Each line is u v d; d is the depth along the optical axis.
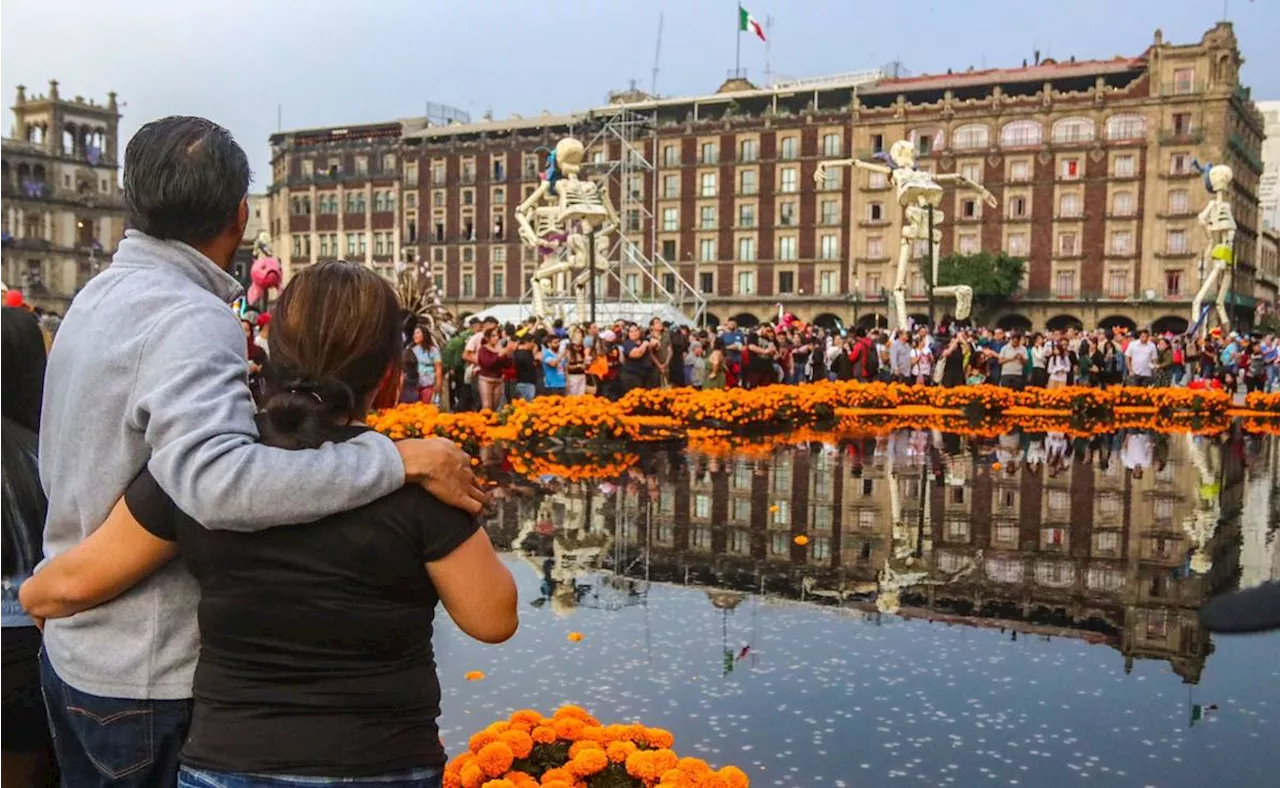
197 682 1.79
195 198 2.03
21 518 2.61
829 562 6.80
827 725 4.00
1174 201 60.59
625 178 68.31
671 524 8.03
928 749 3.79
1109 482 10.63
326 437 1.81
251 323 11.15
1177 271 60.75
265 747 1.69
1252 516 8.70
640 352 17.61
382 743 1.73
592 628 5.26
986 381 24.36
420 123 82.25
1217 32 59.00
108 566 1.82
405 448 1.78
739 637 5.12
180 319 1.88
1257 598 1.16
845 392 18.48
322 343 1.85
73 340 1.96
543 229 25.84
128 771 1.92
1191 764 3.67
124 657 1.89
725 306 70.94
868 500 9.31
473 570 1.79
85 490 1.90
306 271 1.95
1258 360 26.70
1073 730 3.96
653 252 71.75
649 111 74.19
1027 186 63.44
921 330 24.20
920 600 5.86
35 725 2.67
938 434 15.48
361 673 1.74
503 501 8.93
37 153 76.44
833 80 72.81
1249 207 70.19
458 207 77.81
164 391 1.79
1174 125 60.44
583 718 3.26
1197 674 4.59
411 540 1.75
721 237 70.94
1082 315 62.59
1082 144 62.00
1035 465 11.91
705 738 3.89
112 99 81.19
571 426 12.51
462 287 77.62
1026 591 6.07
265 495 1.66
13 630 2.60
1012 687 4.41
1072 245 62.91
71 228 78.50
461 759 2.88
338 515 1.72
